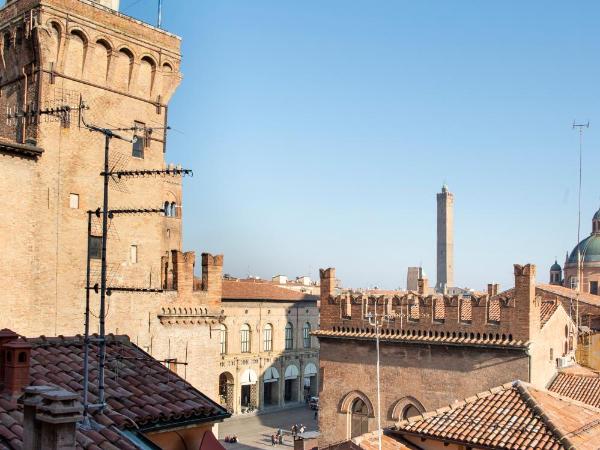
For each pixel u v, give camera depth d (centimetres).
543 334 4541
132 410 2034
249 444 7269
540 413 3000
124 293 3884
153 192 4159
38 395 1376
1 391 1820
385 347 4825
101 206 3856
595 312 6228
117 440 1738
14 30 3725
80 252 3738
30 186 3266
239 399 8875
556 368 4825
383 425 4769
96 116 3853
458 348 4503
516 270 4316
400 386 4728
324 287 5172
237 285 9344
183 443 2177
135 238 4025
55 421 1312
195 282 4731
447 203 19650
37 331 3506
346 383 4984
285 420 8706
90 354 2425
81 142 3769
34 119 3591
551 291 6494
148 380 2325
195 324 4209
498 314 4453
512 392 3288
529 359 4244
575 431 2905
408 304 4794
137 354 2580
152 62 4144
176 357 4088
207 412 2195
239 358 8869
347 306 5053
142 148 4128
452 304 4566
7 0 3803
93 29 3797
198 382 4191
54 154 3638
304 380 10094
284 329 9706
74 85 3747
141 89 4119
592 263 11206
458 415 3150
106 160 1906
